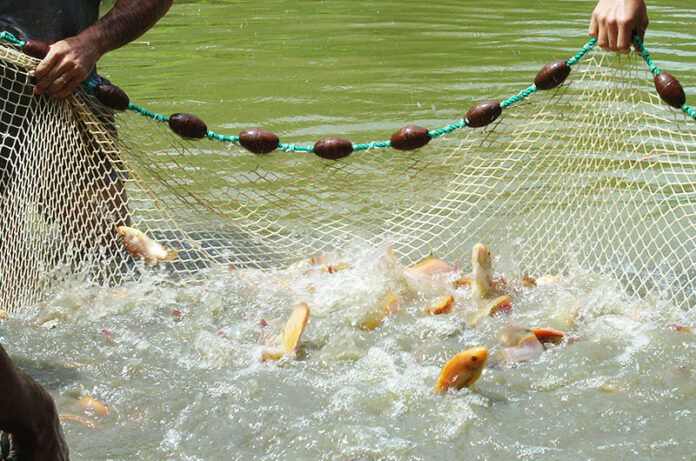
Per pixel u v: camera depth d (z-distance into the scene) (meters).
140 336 3.21
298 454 2.38
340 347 3.04
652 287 3.63
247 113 6.00
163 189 4.10
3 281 3.61
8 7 3.79
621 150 3.81
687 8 9.55
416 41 8.23
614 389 2.70
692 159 4.80
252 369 2.91
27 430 1.69
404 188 3.99
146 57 7.83
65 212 3.74
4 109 3.63
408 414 2.58
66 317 3.38
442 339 3.13
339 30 8.86
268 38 8.54
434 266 3.71
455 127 3.69
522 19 9.13
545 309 3.36
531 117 3.85
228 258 3.98
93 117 3.71
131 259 3.94
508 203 4.27
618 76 3.67
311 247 4.04
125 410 2.64
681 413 2.55
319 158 3.90
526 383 2.75
